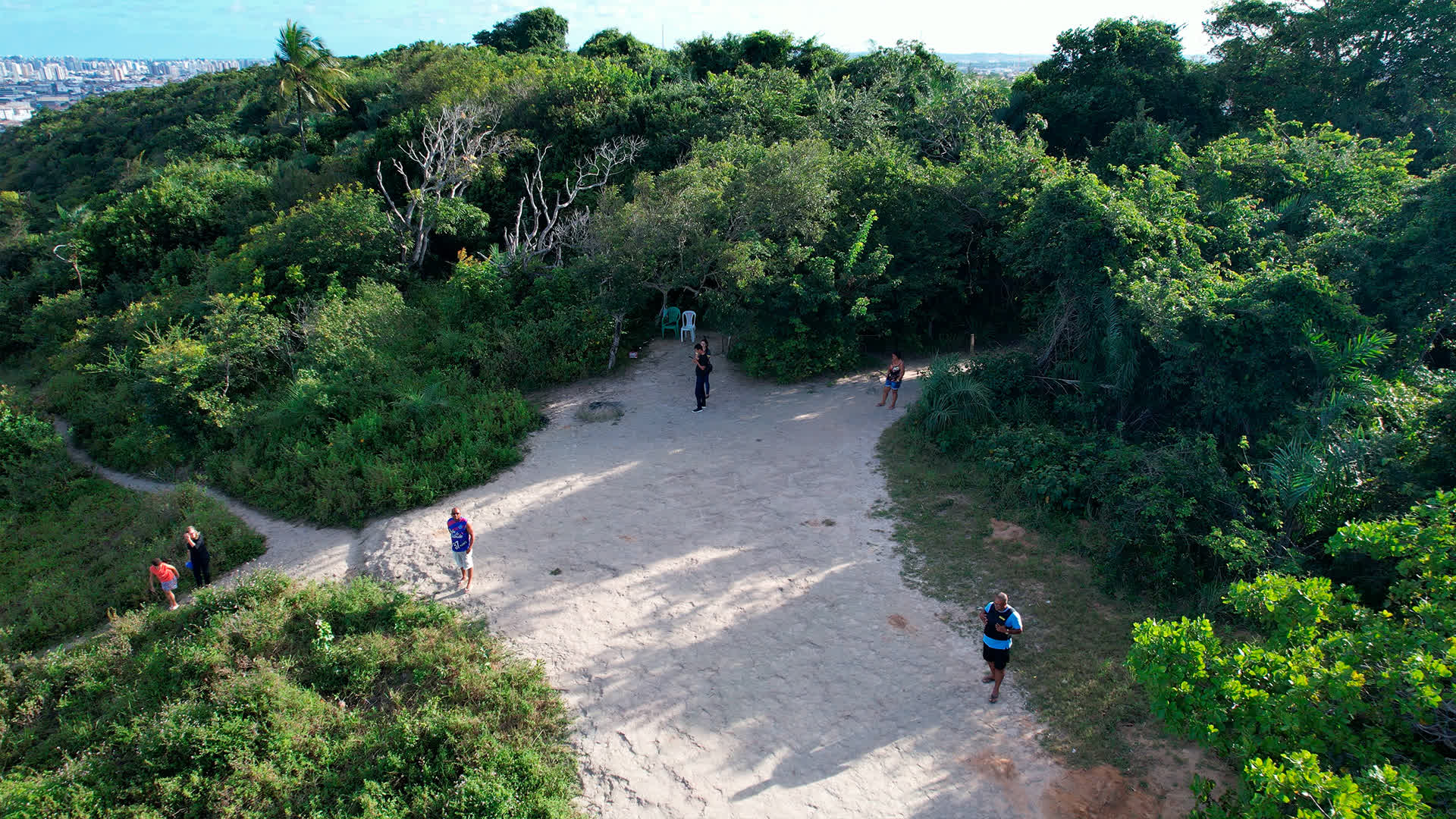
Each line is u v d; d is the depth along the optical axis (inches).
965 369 651.5
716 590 433.7
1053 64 996.6
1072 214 545.3
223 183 1193.4
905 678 360.5
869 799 300.2
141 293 1045.8
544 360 748.6
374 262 882.1
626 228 722.2
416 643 395.9
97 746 351.9
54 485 670.5
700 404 677.3
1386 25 810.2
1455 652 213.9
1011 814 289.7
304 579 479.5
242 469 629.6
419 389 687.7
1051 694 344.2
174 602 468.4
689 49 1412.4
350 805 306.5
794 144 806.5
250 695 358.3
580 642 398.6
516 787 307.9
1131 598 401.1
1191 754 308.7
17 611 485.4
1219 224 588.4
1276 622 288.0
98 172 2106.3
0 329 1130.7
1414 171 783.1
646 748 330.0
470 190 991.0
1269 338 457.7
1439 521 263.4
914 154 936.3
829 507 511.5
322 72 1466.5
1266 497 402.0
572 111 1047.0
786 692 356.8
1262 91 909.8
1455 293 464.1
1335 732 229.0
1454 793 209.0
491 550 487.2
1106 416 553.3
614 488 554.3
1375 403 417.4
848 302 720.3
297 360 737.6
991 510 494.6
